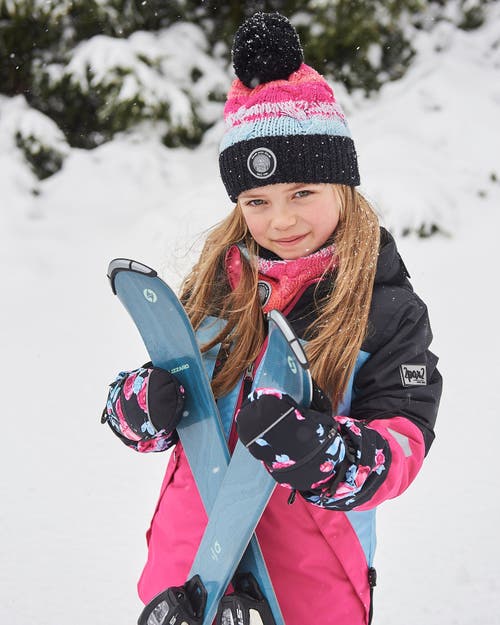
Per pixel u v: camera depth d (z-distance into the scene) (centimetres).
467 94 550
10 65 607
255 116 138
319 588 132
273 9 608
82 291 459
